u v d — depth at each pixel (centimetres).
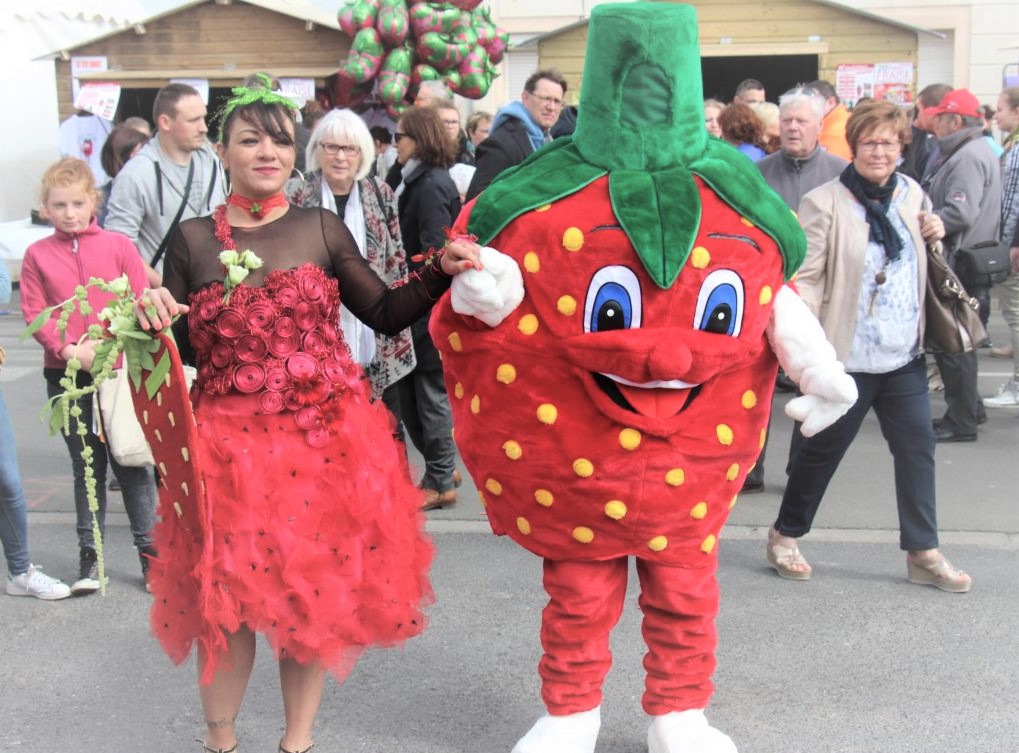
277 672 423
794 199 629
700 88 315
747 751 363
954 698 396
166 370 289
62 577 524
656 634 336
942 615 465
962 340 470
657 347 296
